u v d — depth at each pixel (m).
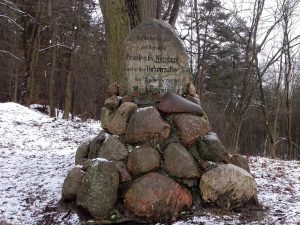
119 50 9.66
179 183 6.17
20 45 30.91
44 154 11.12
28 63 26.33
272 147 19.31
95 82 31.55
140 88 7.15
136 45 7.16
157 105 6.92
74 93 29.03
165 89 7.16
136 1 9.67
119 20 9.62
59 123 18.23
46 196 7.04
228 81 28.73
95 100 31.31
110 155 6.39
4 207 6.61
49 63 29.09
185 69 7.24
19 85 34.47
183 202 5.94
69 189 6.26
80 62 29.25
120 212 5.86
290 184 8.16
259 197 6.91
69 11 27.52
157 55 7.17
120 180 6.02
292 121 32.84
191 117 6.66
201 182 6.18
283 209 6.28
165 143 6.45
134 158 6.15
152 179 5.93
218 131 24.47
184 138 6.50
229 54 25.28
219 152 6.48
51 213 6.22
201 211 6.02
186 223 5.62
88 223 5.70
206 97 29.91
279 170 9.85
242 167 6.77
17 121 17.56
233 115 19.78
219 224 5.54
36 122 18.00
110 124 6.81
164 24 7.26
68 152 11.46
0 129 15.64
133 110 6.80
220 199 6.06
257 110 32.94
